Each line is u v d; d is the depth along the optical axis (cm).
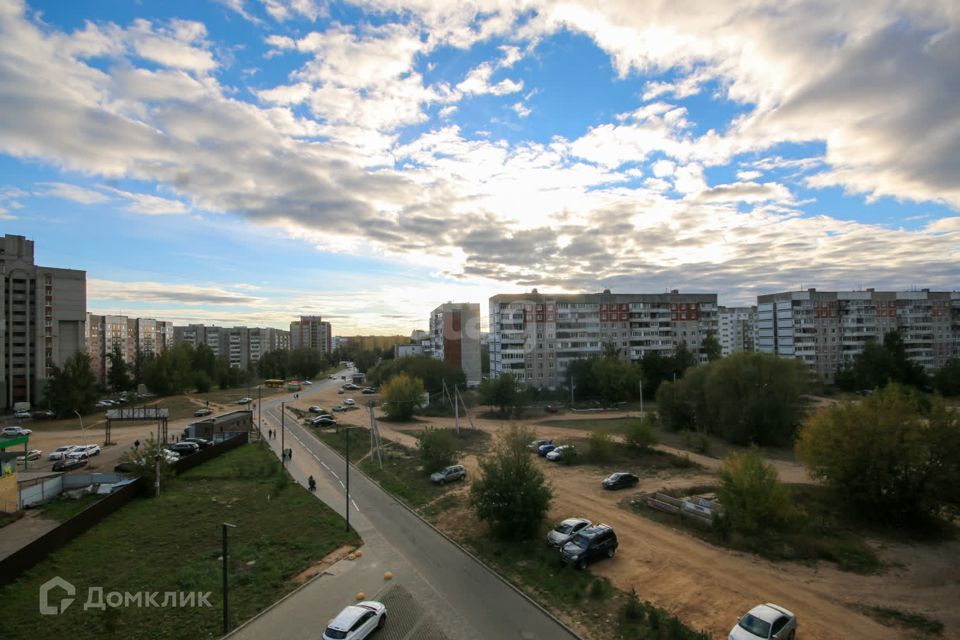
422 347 17875
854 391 10531
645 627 2245
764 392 6400
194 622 2428
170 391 12344
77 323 10594
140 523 3819
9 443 4362
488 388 9075
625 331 11425
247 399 11406
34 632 2362
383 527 3700
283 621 2425
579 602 2500
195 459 5688
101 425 8375
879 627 2258
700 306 11825
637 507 3956
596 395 10206
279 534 3569
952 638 2175
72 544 3400
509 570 2903
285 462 5891
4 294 9638
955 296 12888
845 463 3591
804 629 2238
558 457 5538
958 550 3123
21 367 9794
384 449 6562
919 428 3506
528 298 10975
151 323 16950
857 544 3203
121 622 2442
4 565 2845
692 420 7312
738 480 3284
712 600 2500
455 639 2222
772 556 3002
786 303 12119
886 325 12375
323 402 11950
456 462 5288
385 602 2573
